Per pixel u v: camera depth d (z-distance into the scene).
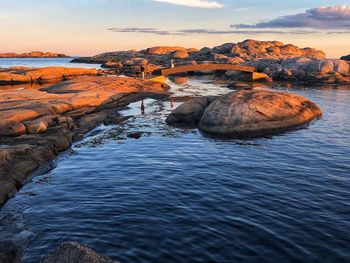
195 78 89.25
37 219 13.02
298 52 132.12
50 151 20.88
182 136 25.94
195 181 16.61
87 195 15.19
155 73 90.25
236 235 11.58
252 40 136.75
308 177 17.09
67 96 37.50
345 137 25.27
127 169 18.55
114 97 41.28
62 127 26.58
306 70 79.00
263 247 10.86
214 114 27.55
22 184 16.61
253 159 20.03
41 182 16.89
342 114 34.97
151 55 150.75
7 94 36.03
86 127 28.95
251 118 26.80
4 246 11.04
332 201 14.31
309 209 13.55
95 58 186.38
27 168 17.88
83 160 20.30
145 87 52.41
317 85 69.81
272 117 27.45
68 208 13.92
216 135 26.25
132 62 126.25
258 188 15.69
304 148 22.34
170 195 14.99
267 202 14.20
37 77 73.94
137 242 11.22
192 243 11.12
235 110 27.19
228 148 22.44
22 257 10.57
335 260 10.19
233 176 17.25
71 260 7.59
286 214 13.12
